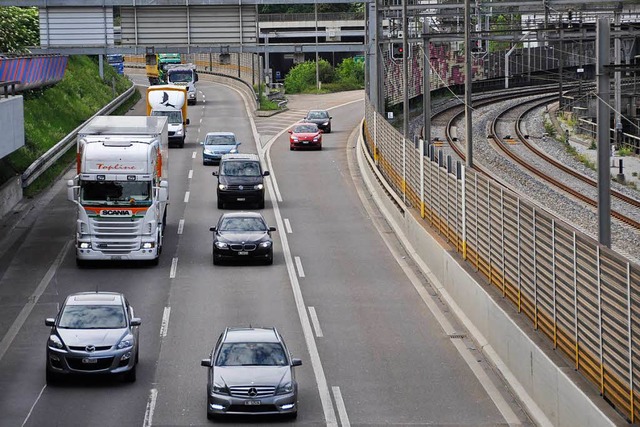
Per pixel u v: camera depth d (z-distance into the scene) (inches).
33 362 1301.7
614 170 3036.4
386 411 1130.7
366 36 3491.6
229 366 1101.1
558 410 1038.4
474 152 3476.9
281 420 1095.6
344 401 1165.1
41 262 1903.3
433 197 1921.8
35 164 2659.9
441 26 3966.5
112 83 4980.3
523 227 1279.5
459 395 1190.9
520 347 1194.6
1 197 2301.9
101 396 1166.3
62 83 4133.9
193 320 1514.5
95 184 1840.6
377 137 2920.8
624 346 922.7
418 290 1728.6
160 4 3053.6
